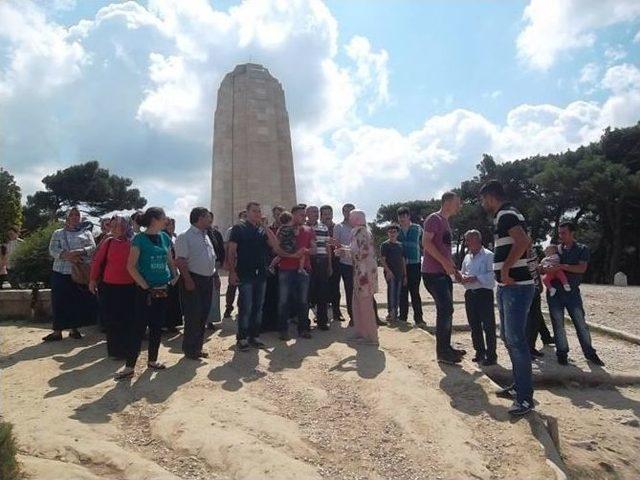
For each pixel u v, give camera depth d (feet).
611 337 36.78
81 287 30.07
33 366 24.44
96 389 21.18
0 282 39.17
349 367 24.88
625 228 126.93
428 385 22.79
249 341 28.12
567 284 29.14
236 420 18.21
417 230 35.45
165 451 16.35
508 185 152.46
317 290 33.06
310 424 18.85
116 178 164.25
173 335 31.53
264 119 73.56
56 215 149.79
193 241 25.59
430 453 17.02
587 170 121.49
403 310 35.68
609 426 22.62
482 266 27.14
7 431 13.37
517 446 17.83
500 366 26.66
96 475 14.35
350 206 35.88
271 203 71.77
